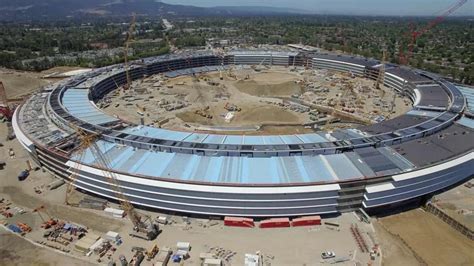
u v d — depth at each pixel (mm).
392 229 101875
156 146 120062
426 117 155625
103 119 152500
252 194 99062
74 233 98312
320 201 102375
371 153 118625
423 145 126000
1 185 122812
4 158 144375
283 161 113125
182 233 99438
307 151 116688
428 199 114500
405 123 147875
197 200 102438
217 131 171750
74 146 125500
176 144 121062
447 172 113688
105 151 120750
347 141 124000
